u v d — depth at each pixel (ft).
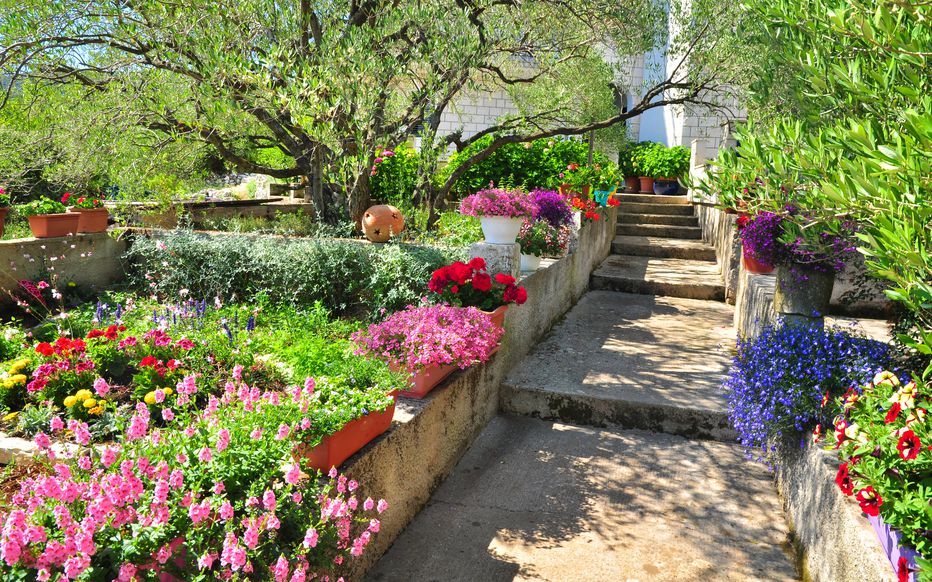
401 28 20.66
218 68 16.40
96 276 20.97
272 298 19.12
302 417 8.67
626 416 15.98
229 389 8.79
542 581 10.02
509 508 12.23
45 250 19.22
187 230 21.39
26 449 9.71
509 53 24.58
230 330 13.71
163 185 22.57
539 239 20.49
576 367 18.53
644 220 40.55
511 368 18.12
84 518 5.89
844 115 8.83
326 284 18.45
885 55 7.69
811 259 11.68
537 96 28.86
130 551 5.88
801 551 10.54
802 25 8.18
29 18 16.44
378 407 9.96
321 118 16.49
